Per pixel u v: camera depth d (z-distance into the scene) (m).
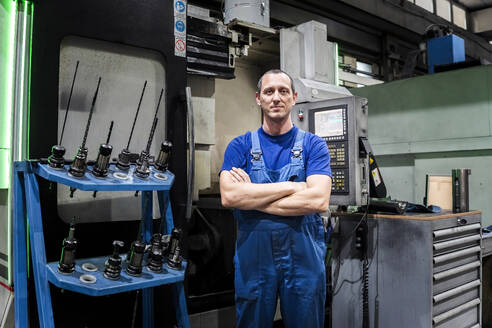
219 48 2.80
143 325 1.96
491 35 7.67
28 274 1.68
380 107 4.07
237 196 1.79
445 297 2.29
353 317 2.53
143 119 2.10
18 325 1.57
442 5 6.80
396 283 2.33
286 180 1.86
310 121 2.61
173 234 1.76
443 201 2.70
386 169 4.08
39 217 1.53
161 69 2.16
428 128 3.75
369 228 2.47
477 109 3.47
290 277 1.80
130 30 1.99
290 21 4.55
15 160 1.72
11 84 1.73
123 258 1.76
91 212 1.95
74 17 1.82
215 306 2.67
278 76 1.87
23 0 1.71
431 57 4.61
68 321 1.85
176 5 2.16
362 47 5.59
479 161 3.49
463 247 2.51
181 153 2.16
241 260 1.85
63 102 1.86
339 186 2.46
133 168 1.76
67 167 1.57
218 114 3.54
